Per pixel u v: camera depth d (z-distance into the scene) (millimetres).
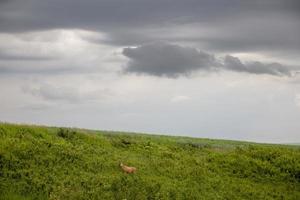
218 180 33656
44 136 36875
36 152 31844
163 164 35969
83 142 38562
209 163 39125
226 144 60594
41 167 29656
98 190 27281
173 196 28219
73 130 43125
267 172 38469
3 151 30312
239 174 37250
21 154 30750
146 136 54781
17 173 28016
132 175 31203
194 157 41469
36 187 26812
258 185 34906
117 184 28297
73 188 27359
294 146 66062
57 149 33438
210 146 52062
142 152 40188
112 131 56312
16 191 25781
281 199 32250
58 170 29859
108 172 31375
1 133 34250
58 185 27500
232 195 30844
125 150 40219
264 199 31312
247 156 42094
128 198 26703
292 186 35906
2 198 24234
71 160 32031
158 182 30281
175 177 32969
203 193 29953
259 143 67438
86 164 32000
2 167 28594
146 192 27844
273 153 42812
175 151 43719
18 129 36344
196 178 33250
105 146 39531
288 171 39031
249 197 31203
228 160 39781
